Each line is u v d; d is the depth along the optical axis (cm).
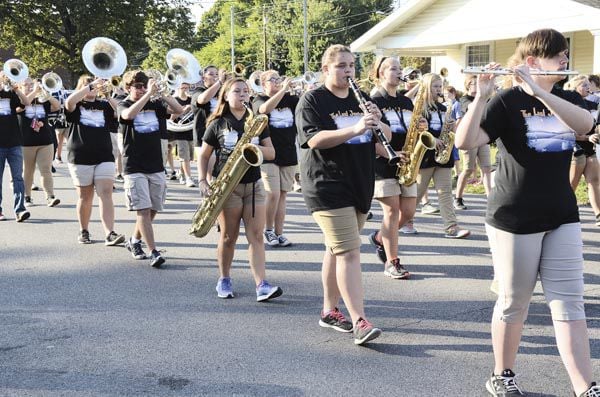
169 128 1256
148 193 684
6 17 3634
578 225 354
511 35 1808
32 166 1060
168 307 557
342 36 5800
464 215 964
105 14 3662
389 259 640
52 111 1030
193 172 1534
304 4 4925
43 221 947
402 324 511
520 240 352
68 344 473
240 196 555
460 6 1934
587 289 591
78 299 582
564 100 339
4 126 918
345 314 534
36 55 4084
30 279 648
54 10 3684
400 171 616
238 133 557
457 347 463
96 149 771
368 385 403
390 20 2089
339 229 446
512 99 351
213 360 443
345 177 444
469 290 598
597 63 1605
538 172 349
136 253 726
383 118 625
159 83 698
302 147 448
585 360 351
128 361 442
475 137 350
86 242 806
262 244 567
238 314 538
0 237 841
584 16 1617
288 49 5875
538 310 538
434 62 2347
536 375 415
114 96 836
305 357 447
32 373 423
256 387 401
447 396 387
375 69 659
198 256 739
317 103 446
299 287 614
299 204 1082
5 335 493
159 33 4134
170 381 411
